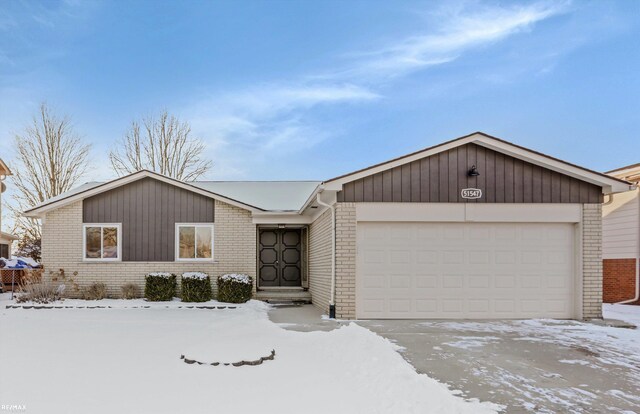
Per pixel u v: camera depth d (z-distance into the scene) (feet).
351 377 17.01
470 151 33.40
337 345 21.93
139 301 42.04
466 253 33.24
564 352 22.31
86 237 44.88
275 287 51.60
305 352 21.20
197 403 14.15
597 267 33.06
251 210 45.37
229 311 37.14
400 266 32.94
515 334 26.91
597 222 33.30
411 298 32.81
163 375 17.21
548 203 33.40
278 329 27.84
